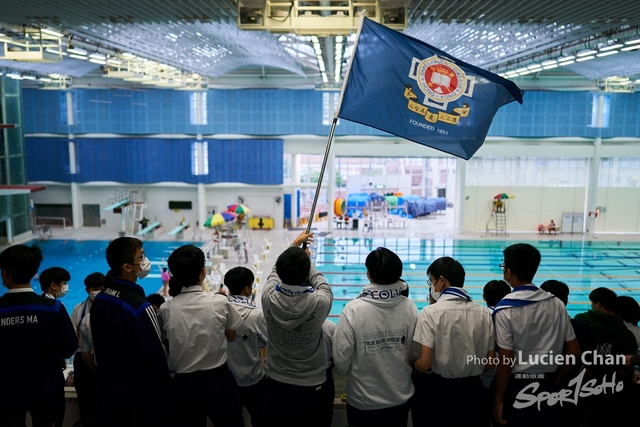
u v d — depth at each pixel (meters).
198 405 3.04
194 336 3.02
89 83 28.62
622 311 4.10
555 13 11.09
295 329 3.00
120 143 29.36
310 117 28.66
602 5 10.14
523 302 3.10
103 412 3.13
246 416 3.92
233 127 28.94
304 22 10.38
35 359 3.16
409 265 22.16
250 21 10.42
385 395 3.07
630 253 24.42
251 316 3.60
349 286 19.30
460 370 3.04
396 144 28.66
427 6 10.80
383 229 30.23
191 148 29.33
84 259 22.84
